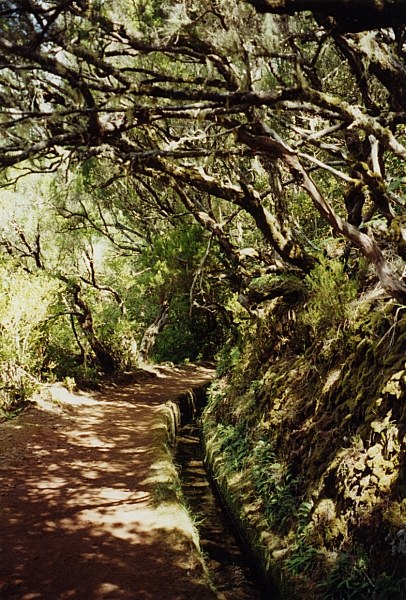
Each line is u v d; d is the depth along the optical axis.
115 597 4.30
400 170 7.68
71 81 3.17
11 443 8.44
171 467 7.84
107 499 6.43
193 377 18.30
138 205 14.15
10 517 5.80
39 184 13.80
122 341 17.44
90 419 10.79
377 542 4.16
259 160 7.79
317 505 5.12
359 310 6.04
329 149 4.89
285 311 8.38
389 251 6.27
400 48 4.64
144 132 6.81
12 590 4.34
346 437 5.19
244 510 6.52
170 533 5.47
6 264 12.74
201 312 19.75
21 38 2.93
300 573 4.75
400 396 4.53
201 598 4.36
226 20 3.70
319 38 4.23
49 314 12.68
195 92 3.42
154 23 3.92
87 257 16.64
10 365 10.78
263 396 8.16
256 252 8.80
